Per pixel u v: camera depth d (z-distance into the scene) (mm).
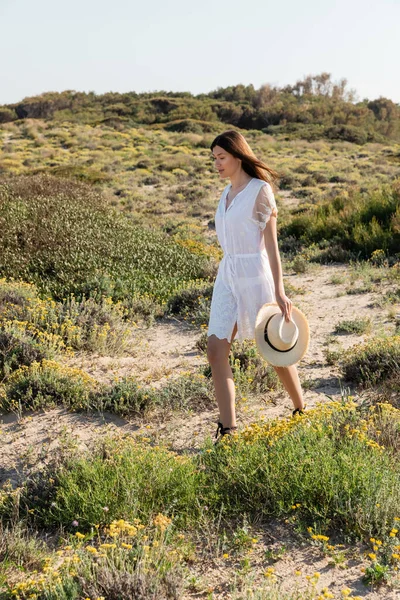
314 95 104062
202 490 3629
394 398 5137
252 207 4133
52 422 5094
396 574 2895
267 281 4230
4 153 48656
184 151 50750
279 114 81500
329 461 3566
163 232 20688
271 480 3520
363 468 3494
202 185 33594
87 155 47938
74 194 18344
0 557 3221
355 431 3969
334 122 81625
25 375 5914
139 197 29422
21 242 12984
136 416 5164
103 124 71125
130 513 3449
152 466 3773
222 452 3879
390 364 5688
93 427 4980
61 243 12977
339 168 39688
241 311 4227
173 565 2906
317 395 5492
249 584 2863
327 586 2854
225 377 4195
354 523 3246
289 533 3293
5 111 93312
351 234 16109
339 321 8547
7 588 2842
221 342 4211
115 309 9258
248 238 4184
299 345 4184
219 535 3291
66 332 7727
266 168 4242
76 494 3615
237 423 4922
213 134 67000
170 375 6363
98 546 3289
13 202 15703
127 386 5477
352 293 10469
